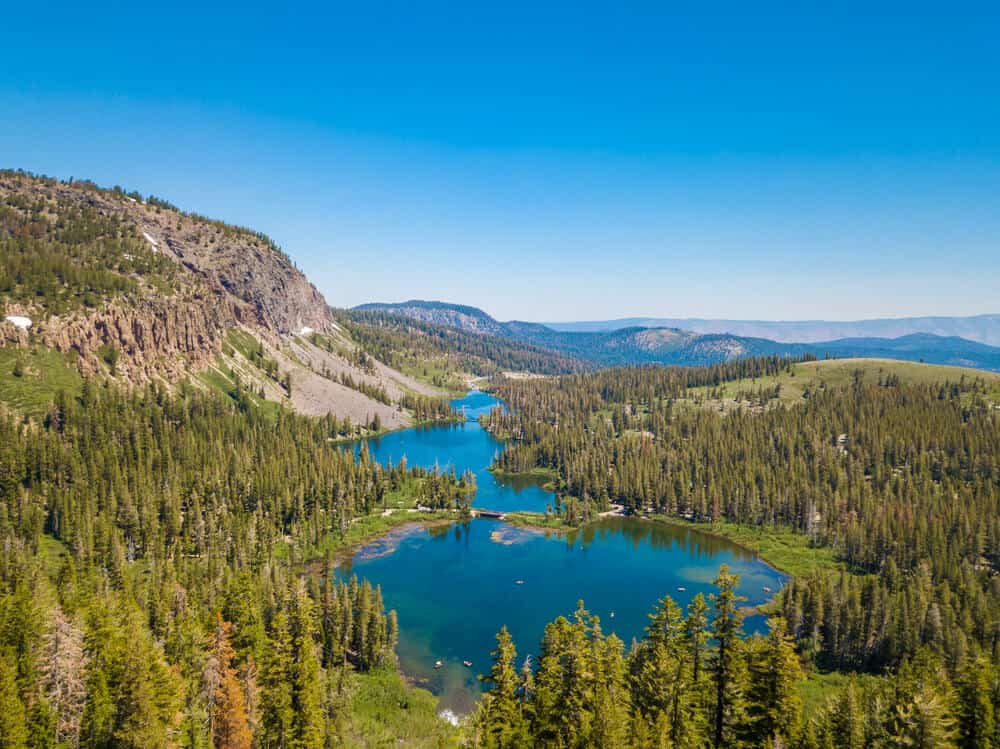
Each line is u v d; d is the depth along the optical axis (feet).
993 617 342.85
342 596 322.96
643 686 190.08
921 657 271.08
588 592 432.25
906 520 504.84
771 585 453.58
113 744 179.63
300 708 212.02
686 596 426.51
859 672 323.37
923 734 159.33
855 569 482.69
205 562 432.25
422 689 297.53
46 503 469.16
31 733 176.96
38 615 209.87
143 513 458.91
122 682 183.01
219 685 208.54
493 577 459.32
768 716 163.02
